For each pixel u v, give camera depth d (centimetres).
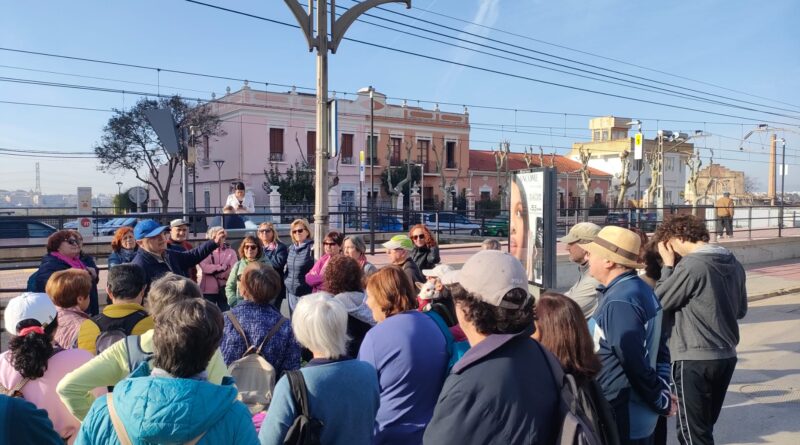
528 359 186
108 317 323
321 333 238
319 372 235
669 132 2866
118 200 4791
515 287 191
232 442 185
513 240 602
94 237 1372
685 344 351
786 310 1036
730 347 348
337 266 377
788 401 550
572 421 176
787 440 460
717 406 363
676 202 6328
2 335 577
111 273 334
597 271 304
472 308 191
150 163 3706
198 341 188
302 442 219
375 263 1016
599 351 284
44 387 260
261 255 562
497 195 5147
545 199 507
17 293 715
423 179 4666
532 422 176
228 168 4012
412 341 279
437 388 280
